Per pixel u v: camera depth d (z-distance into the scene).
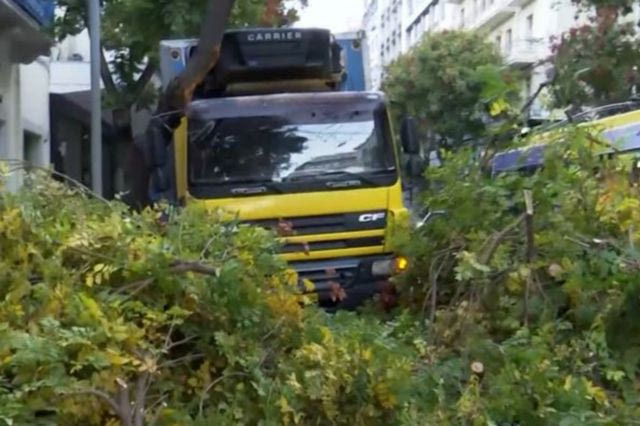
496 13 39.88
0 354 3.26
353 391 3.83
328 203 8.58
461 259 4.73
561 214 4.67
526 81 5.95
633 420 3.85
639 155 5.94
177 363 3.82
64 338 3.30
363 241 8.60
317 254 8.53
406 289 5.71
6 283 3.72
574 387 3.78
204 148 8.64
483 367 4.03
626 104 9.94
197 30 12.62
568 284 4.39
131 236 4.08
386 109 8.91
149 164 8.91
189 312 3.82
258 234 4.50
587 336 4.22
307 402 3.80
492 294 4.62
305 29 9.68
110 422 3.36
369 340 4.10
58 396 3.29
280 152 8.68
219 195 8.55
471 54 26.30
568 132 5.08
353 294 8.56
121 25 14.39
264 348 4.06
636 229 4.47
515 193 5.05
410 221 6.21
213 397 3.82
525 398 3.78
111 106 16.03
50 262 3.84
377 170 8.71
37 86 17.77
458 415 3.77
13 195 4.16
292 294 4.32
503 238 4.73
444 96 25.88
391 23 77.06
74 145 22.92
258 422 3.71
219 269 3.98
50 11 14.45
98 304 3.65
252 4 14.63
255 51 9.56
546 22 34.78
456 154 5.72
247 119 8.73
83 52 23.36
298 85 9.85
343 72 10.33
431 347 4.38
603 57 16.22
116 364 3.32
